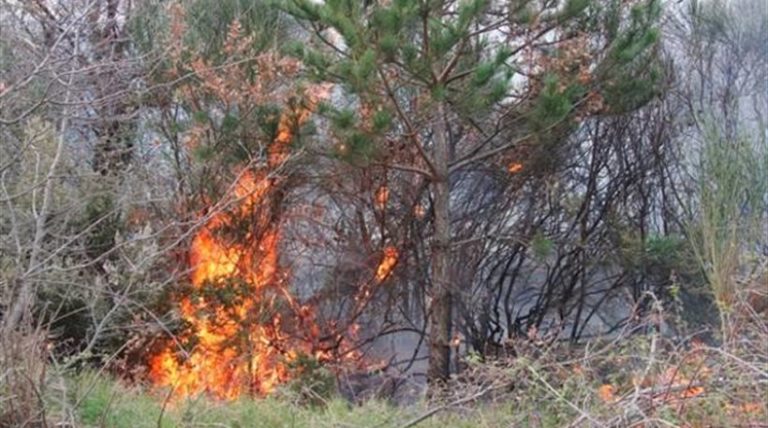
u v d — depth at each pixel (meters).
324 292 11.19
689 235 9.61
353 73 7.37
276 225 10.17
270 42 9.04
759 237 8.56
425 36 7.53
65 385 4.07
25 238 5.08
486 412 4.57
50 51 5.34
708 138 9.12
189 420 4.51
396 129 9.38
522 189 11.50
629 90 9.10
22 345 3.78
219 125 9.09
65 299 5.07
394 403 7.77
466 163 9.46
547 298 11.65
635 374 4.05
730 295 7.12
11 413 3.67
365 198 11.05
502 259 11.73
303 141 8.85
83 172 6.67
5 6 7.33
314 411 5.64
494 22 8.17
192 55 8.62
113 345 6.27
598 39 9.14
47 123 5.61
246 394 7.19
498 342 11.44
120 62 6.92
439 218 9.73
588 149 11.42
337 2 7.32
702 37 10.89
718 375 3.72
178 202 8.80
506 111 8.94
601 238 11.34
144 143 9.19
